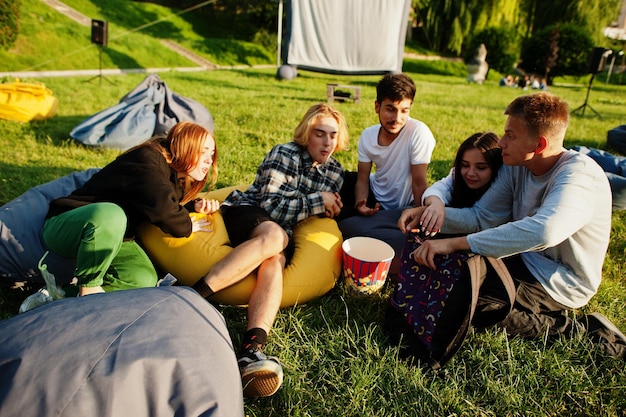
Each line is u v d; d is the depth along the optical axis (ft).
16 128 19.47
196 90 36.83
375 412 6.60
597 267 7.97
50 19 53.06
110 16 68.39
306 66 54.24
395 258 9.63
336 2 51.98
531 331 8.02
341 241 9.65
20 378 4.65
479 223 8.89
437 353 7.46
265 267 7.96
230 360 5.71
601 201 7.52
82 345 4.96
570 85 86.17
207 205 9.16
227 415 4.94
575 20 90.12
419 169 10.43
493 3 83.87
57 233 7.54
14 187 13.24
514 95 51.55
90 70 45.60
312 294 8.79
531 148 7.47
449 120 29.60
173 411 4.87
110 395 4.66
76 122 21.66
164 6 87.66
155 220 7.73
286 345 7.53
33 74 39.14
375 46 53.72
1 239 8.23
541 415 6.66
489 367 7.39
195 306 6.11
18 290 8.70
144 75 44.86
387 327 8.27
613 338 8.02
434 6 90.74
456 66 87.92
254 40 81.56
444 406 6.71
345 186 11.87
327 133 9.39
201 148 8.21
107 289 7.78
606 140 25.44
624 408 6.89
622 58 100.99
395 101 9.91
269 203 9.45
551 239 6.91
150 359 4.97
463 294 7.30
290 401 6.56
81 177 10.32
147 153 7.91
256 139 21.15
